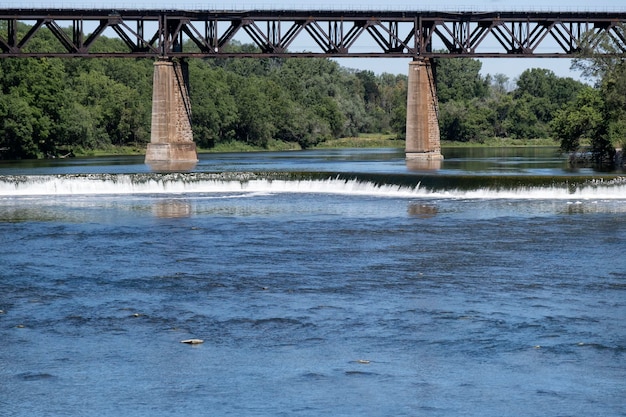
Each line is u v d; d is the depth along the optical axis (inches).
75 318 1384.1
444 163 4552.2
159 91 4547.2
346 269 1753.2
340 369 1147.9
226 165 4458.7
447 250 1966.0
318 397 1059.9
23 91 5876.0
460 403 1040.2
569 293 1533.0
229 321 1363.2
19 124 5659.5
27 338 1282.0
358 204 2824.8
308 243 2069.4
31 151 5841.5
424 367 1152.2
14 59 5895.7
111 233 2235.5
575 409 1023.0
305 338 1275.8
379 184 3174.2
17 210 2711.6
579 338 1259.2
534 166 4170.8
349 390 1079.0
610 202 2780.5
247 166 4352.9
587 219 2420.0
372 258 1873.8
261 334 1295.5
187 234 2215.8
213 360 1186.0
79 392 1080.8
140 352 1219.2
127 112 7126.0
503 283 1617.9
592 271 1721.2
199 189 3292.3
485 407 1029.2
